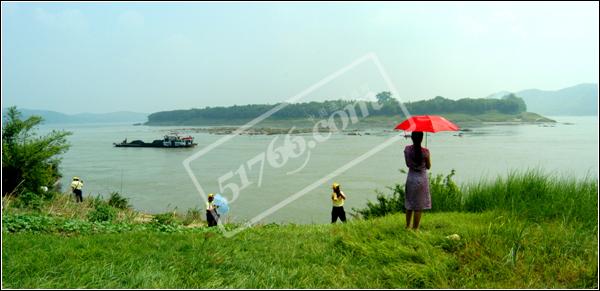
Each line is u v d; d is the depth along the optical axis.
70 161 54.19
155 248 7.56
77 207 16.56
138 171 41.66
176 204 24.59
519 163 39.84
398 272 6.00
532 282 5.63
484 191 11.26
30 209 15.03
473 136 85.75
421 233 7.45
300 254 7.09
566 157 44.31
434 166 39.28
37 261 6.49
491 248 6.56
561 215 8.68
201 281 5.83
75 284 5.61
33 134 19.56
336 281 5.88
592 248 6.61
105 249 7.36
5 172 17.80
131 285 5.59
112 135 140.12
